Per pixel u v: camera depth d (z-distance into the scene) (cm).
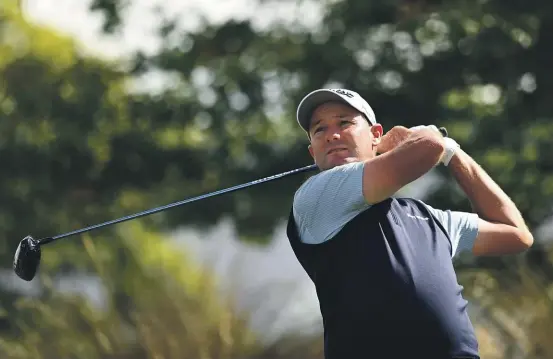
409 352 686
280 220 2575
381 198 700
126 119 2669
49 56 2705
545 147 2161
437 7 2380
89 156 2656
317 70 2442
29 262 940
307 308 1972
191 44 2608
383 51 2388
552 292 1653
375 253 694
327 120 752
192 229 2622
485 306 1673
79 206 2717
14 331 1934
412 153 691
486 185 806
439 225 730
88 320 1848
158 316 1827
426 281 692
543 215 2198
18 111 2681
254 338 1878
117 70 2712
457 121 2280
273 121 2562
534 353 1634
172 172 2655
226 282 1911
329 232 706
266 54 2542
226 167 2562
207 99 2592
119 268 1920
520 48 2327
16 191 2681
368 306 687
